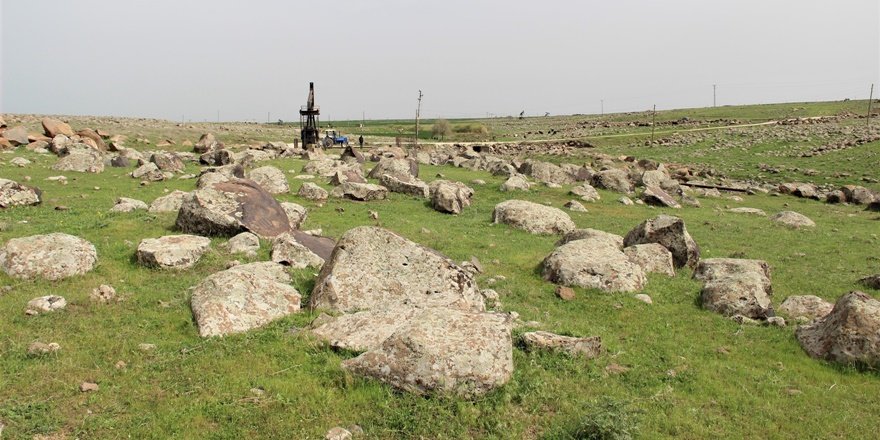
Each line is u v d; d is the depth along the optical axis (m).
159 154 34.50
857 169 55.75
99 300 12.44
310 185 27.75
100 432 8.02
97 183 28.08
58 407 8.55
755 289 14.44
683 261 18.56
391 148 60.00
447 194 26.95
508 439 8.35
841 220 32.16
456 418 8.63
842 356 11.38
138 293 13.08
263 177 28.41
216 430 8.23
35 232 17.44
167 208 21.52
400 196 29.78
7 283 12.93
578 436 8.26
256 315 11.77
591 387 10.02
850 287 17.72
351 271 12.73
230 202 18.44
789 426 9.16
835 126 87.25
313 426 8.41
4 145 38.94
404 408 8.80
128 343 10.66
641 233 19.34
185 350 10.46
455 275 12.80
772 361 11.66
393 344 9.50
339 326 11.12
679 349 12.08
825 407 9.85
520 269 17.67
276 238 16.73
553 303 14.75
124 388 9.19
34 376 9.31
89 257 14.27
